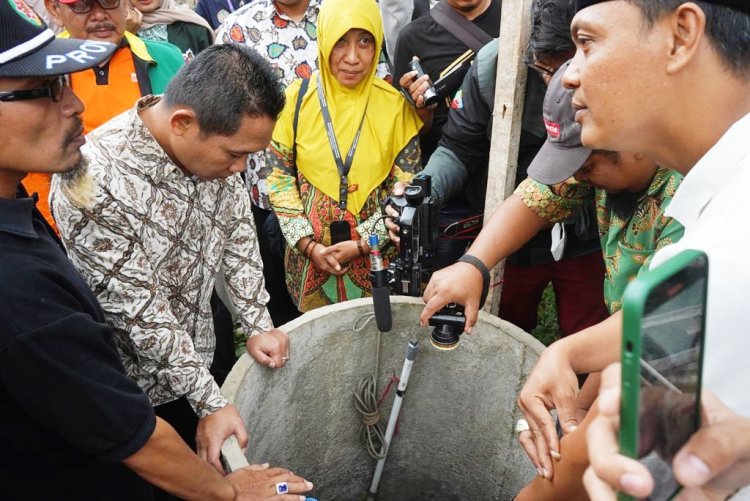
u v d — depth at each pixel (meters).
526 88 1.65
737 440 0.53
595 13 0.69
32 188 1.98
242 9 2.41
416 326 1.74
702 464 0.52
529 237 1.52
